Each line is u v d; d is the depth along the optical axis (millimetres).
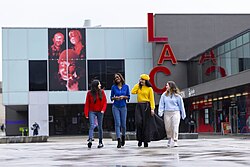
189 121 42281
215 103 39875
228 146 10344
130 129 50219
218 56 35031
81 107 52531
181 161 6570
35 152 9312
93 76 46562
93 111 10930
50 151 9555
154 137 10703
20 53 46031
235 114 35656
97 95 10898
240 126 34750
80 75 46500
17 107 50219
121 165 6156
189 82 43906
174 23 45031
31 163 6766
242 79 28453
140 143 10742
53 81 46219
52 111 52406
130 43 47031
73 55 46469
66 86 46250
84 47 46656
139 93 10719
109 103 46969
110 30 46906
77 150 9758
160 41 44781
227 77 31125
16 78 45875
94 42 46750
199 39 44938
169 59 44656
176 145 10781
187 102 46156
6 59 45875
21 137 22984
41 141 23875
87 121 52562
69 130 52375
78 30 46594
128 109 50406
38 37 46281
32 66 46094
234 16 45062
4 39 45969
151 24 44906
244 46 29609
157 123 10750
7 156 8266
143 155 7852
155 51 45094
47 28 46375
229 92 35094
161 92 44344
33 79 46031
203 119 42719
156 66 44812
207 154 7836
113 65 46812
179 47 44875
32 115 45719
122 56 46906
